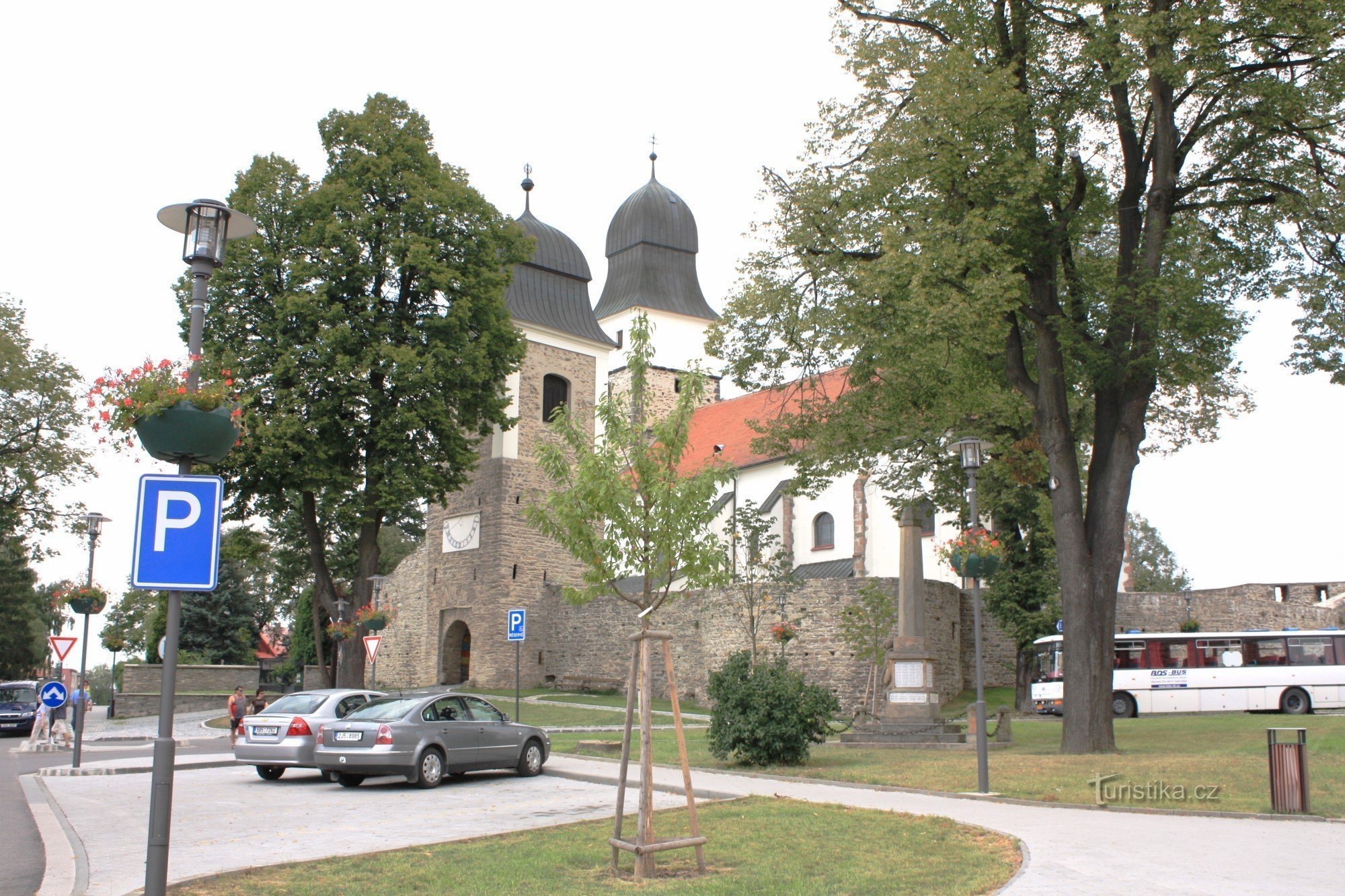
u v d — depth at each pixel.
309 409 33.06
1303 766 11.95
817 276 22.83
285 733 17.84
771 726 17.77
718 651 40.09
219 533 7.02
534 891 8.09
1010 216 19.44
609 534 10.38
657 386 59.16
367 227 34.69
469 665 50.56
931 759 18.55
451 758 16.70
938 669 37.94
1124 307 19.80
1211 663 35.12
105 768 19.95
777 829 10.80
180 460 7.78
